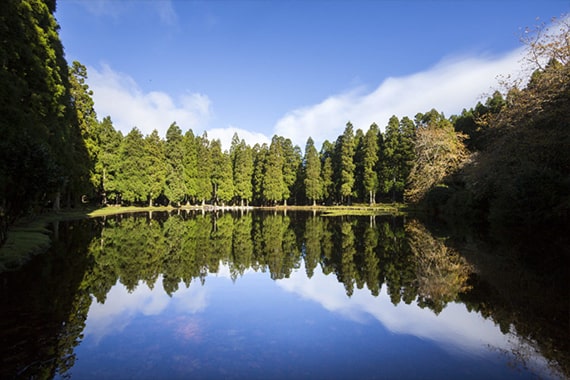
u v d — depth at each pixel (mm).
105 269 8172
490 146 17719
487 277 7367
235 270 8461
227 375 3371
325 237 14711
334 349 4035
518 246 11414
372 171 43562
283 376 3367
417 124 42188
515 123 14875
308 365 3615
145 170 38281
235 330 4625
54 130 14641
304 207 51031
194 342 4199
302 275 7941
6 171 6785
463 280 7176
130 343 4129
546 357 3791
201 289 6738
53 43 15828
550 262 8781
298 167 56531
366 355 3875
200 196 47500
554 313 5121
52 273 7469
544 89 12922
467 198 21094
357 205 46938
